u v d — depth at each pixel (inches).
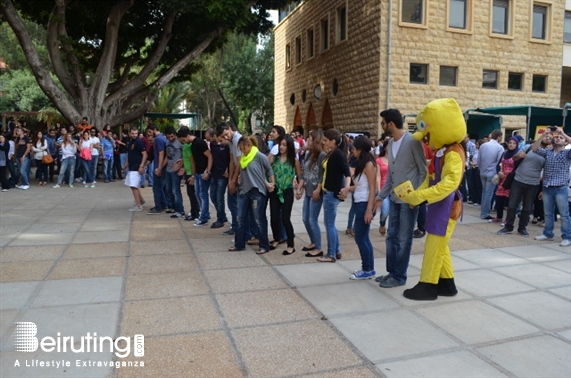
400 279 214.7
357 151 221.0
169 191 396.5
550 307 192.2
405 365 141.9
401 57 736.3
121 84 857.5
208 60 1555.1
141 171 412.5
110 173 686.5
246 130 1772.9
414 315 181.3
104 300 192.9
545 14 839.7
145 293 202.1
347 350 151.2
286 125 1209.4
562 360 146.6
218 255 267.4
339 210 445.7
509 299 201.2
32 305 186.5
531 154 328.8
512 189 337.1
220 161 332.2
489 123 688.4
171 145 382.0
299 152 608.1
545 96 840.3
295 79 1130.7
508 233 342.6
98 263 247.9
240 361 143.1
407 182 191.9
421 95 751.7
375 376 135.3
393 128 206.1
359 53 791.1
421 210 316.8
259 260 257.6
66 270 234.5
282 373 136.4
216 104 1753.2
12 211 415.8
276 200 274.8
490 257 274.5
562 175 306.5
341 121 866.1
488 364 143.3
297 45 1126.4
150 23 850.1
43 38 1382.9
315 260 258.1
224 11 707.4
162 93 1630.2
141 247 284.4
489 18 786.8
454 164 184.4
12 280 217.8
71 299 193.5
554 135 309.0
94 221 368.8
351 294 203.9
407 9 742.5
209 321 172.9
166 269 238.5
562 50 848.3
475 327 170.9
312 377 134.5
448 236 198.1
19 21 665.0
